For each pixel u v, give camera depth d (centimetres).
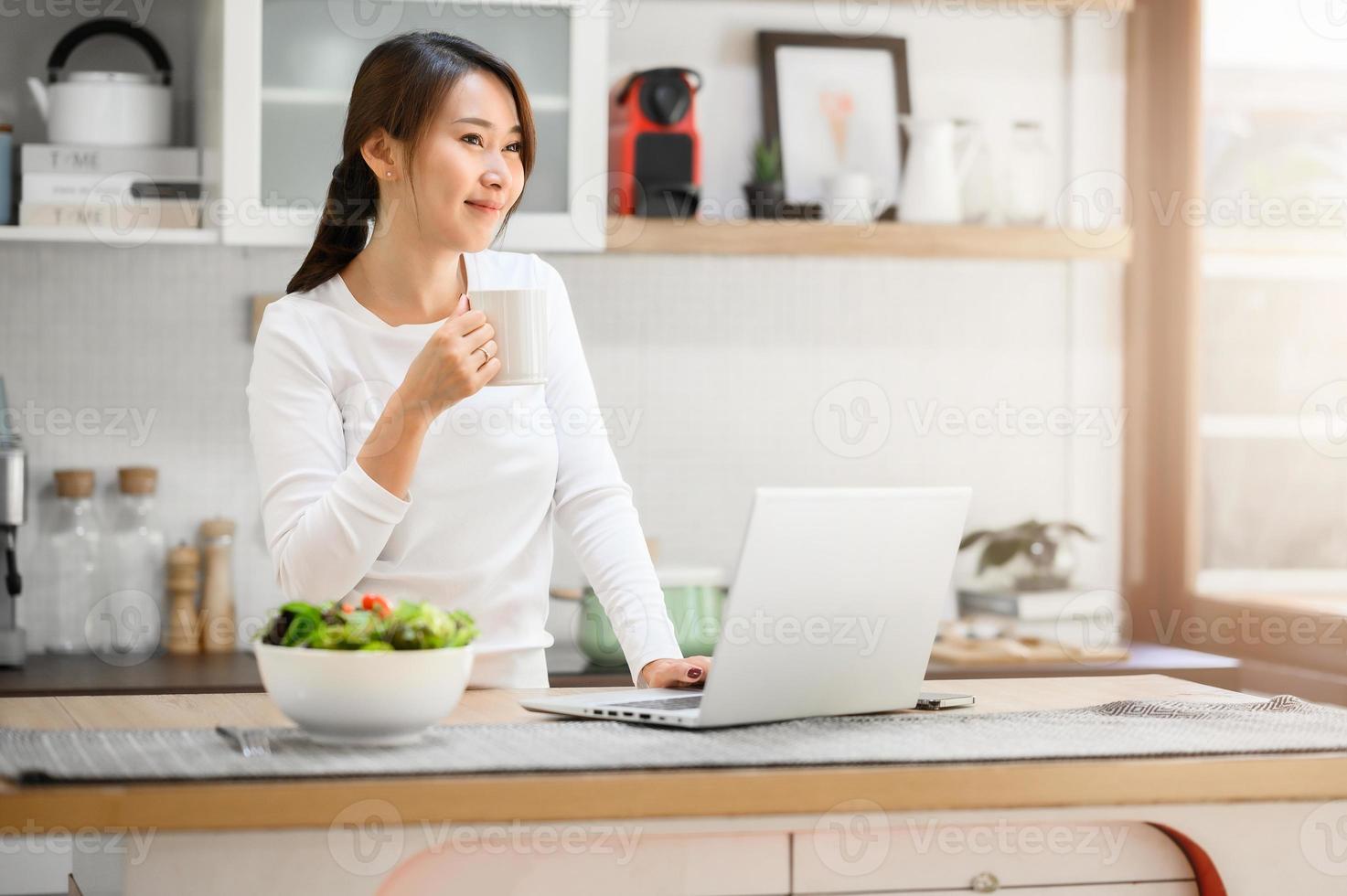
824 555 135
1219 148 324
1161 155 338
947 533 146
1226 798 126
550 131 286
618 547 184
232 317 310
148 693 252
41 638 299
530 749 124
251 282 310
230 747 122
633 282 326
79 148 277
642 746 126
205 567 304
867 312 336
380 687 121
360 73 175
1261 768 127
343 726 122
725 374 330
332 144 277
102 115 279
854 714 148
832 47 331
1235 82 321
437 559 178
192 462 308
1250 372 321
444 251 179
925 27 338
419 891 124
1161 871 138
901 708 152
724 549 330
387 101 170
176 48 302
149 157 280
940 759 122
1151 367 343
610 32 324
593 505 188
